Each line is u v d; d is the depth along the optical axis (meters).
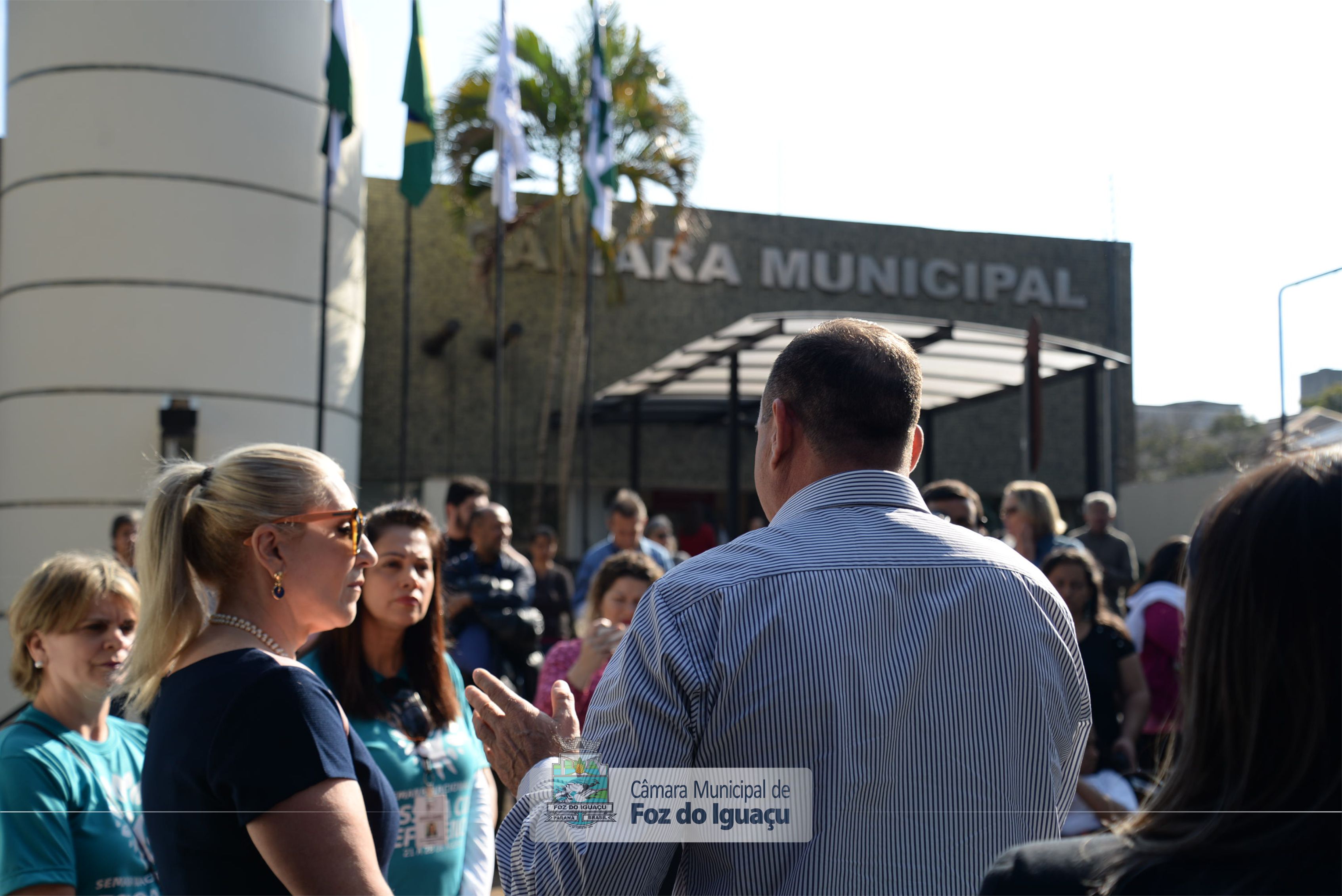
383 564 2.65
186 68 9.66
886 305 16.14
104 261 9.48
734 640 1.46
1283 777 0.91
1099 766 3.89
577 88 12.77
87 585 2.47
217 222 9.73
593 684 3.43
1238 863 0.92
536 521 13.41
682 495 15.48
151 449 9.43
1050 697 1.55
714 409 14.55
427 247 14.62
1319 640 0.91
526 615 5.41
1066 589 4.06
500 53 10.21
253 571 1.84
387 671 2.71
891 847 1.40
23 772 2.26
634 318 15.29
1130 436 16.34
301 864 1.57
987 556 1.59
